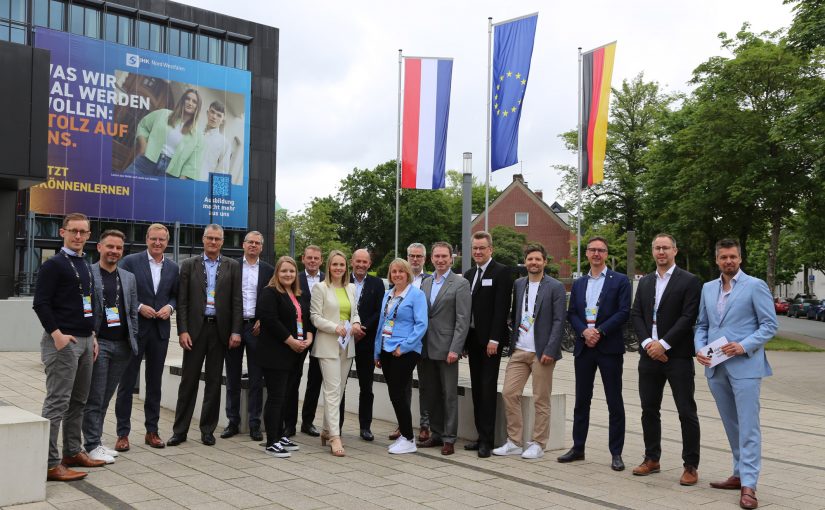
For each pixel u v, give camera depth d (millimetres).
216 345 7043
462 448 7188
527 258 6902
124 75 42750
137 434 7422
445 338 6938
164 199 44438
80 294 5668
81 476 5613
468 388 7531
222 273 7109
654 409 6250
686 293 6008
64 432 5902
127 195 42875
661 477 6125
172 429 7684
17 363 12727
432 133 16625
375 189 60062
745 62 23984
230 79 47562
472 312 6957
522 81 16281
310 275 7746
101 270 6242
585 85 18656
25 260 38906
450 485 5672
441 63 16641
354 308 7211
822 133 19375
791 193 23500
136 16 43719
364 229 59938
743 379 5547
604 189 39219
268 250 50000
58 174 40250
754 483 5309
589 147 18641
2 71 14344
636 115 38656
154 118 44031
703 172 25453
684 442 5969
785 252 50500
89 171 41375
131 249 43094
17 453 4910
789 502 5418
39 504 4922
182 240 45375
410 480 5805
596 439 7844
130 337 6359
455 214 70438
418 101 16641
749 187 23969
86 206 41250
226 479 5691
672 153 29344
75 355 5582
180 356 14727
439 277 7164
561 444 7297
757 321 5656
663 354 6004
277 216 67375
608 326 6379
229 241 47594
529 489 5602
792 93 24109
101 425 6270
